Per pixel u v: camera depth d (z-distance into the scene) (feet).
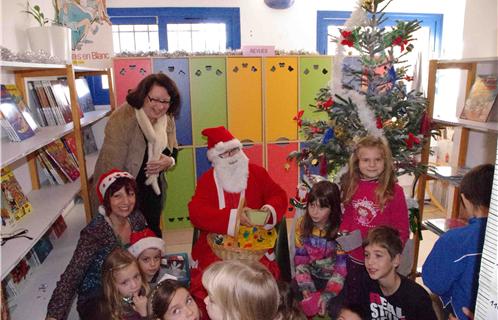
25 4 7.67
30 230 5.26
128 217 6.42
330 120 7.63
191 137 12.19
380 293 5.41
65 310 5.30
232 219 6.17
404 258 7.54
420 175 7.97
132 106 7.16
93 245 5.74
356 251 6.07
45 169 7.43
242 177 6.86
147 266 6.18
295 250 6.80
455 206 8.71
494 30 8.41
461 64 8.39
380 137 6.48
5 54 5.04
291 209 12.93
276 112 12.45
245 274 3.76
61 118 7.81
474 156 8.64
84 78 11.26
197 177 12.43
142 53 11.56
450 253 4.32
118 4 12.85
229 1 13.26
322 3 13.76
